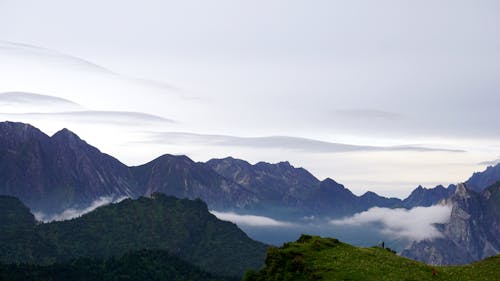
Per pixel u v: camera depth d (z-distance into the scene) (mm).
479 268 148625
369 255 151500
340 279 131125
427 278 131000
